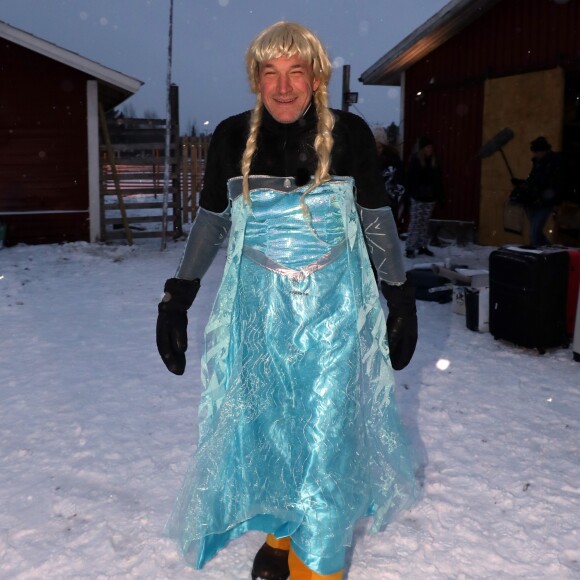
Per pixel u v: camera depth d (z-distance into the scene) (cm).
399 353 231
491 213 1219
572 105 1315
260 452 222
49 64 1197
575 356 520
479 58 1214
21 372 494
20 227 1219
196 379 472
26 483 324
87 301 750
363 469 223
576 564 264
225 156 220
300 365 216
